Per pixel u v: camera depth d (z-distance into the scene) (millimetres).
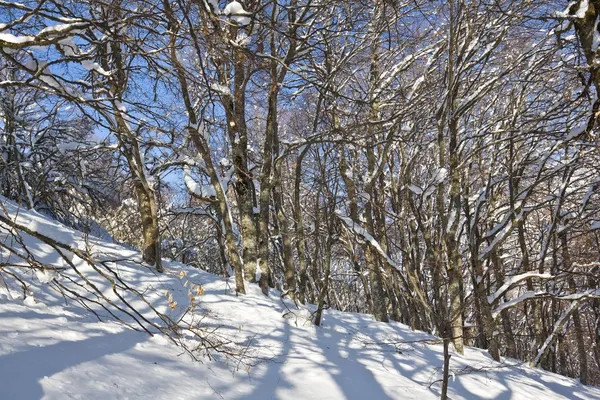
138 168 8820
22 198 12086
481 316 11312
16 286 5754
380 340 8680
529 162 11195
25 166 13227
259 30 5855
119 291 7281
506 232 10508
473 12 9648
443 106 10227
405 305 14602
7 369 3225
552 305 14672
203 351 5488
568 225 12133
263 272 9578
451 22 8898
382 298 11094
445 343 5633
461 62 10508
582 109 9945
